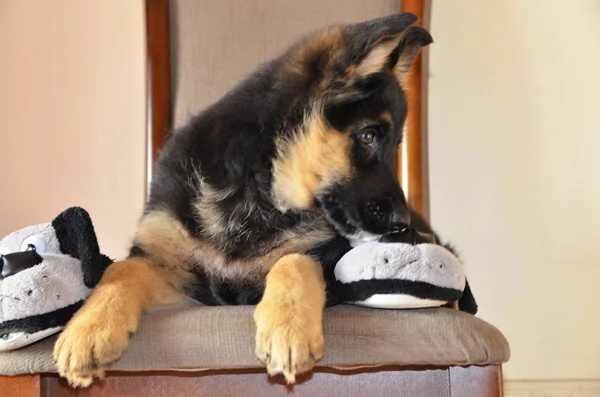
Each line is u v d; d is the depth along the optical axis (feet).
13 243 2.92
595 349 4.91
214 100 4.30
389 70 3.65
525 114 5.02
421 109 4.39
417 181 4.33
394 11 4.27
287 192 3.39
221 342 2.70
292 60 3.51
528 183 5.00
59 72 5.28
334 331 2.72
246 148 3.35
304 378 2.82
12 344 2.65
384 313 2.76
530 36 5.03
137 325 2.75
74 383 2.68
